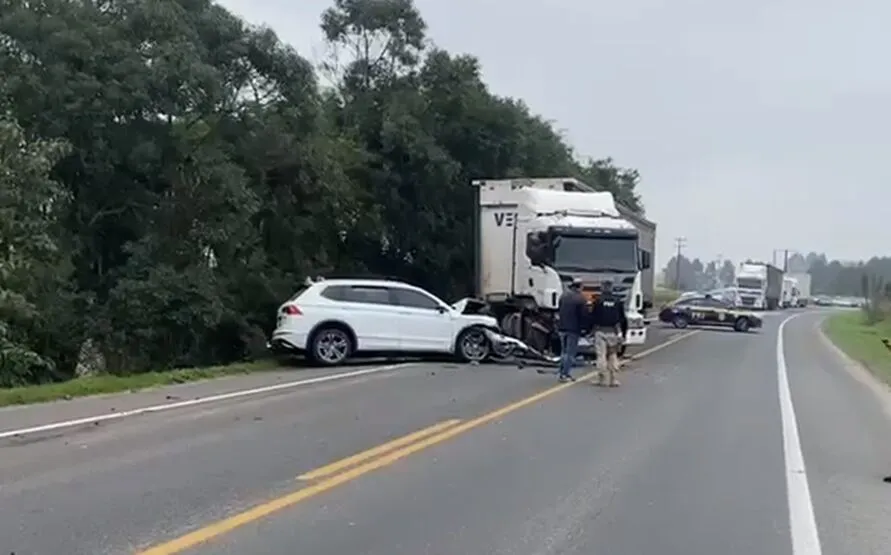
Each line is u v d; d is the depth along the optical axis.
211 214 25.19
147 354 24.06
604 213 24.92
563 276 23.22
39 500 8.26
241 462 10.14
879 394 19.20
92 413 13.47
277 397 15.88
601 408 15.36
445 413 14.20
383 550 7.06
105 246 25.58
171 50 23.58
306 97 27.95
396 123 31.30
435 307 23.03
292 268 28.86
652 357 27.31
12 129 19.97
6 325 20.20
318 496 8.66
